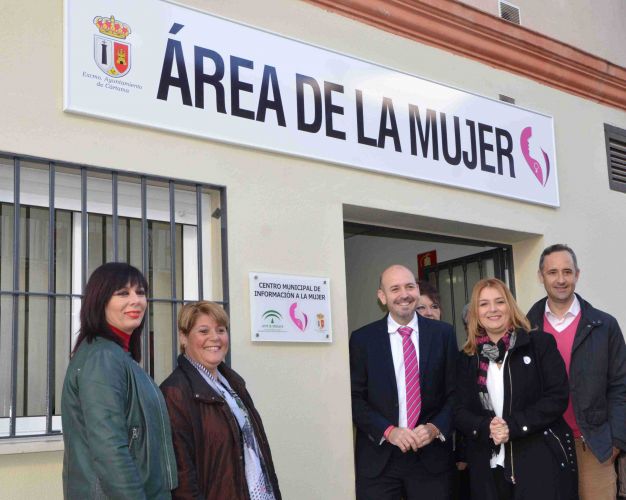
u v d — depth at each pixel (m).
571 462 3.89
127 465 2.44
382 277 4.36
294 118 4.33
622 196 6.39
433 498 4.09
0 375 3.40
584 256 5.96
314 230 4.34
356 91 4.67
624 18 6.86
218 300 4.00
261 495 3.17
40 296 3.49
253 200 4.12
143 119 3.75
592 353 4.33
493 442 3.92
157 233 3.95
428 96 5.08
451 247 6.23
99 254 3.76
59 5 3.59
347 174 4.57
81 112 3.55
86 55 3.61
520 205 5.57
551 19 6.18
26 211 3.57
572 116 6.12
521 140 5.64
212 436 3.08
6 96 3.39
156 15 3.86
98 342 2.65
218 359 3.28
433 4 5.10
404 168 4.83
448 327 4.40
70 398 2.58
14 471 3.19
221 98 4.04
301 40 4.44
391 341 4.32
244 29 4.20
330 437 4.18
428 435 4.00
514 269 5.86
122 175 3.72
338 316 4.36
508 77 5.69
